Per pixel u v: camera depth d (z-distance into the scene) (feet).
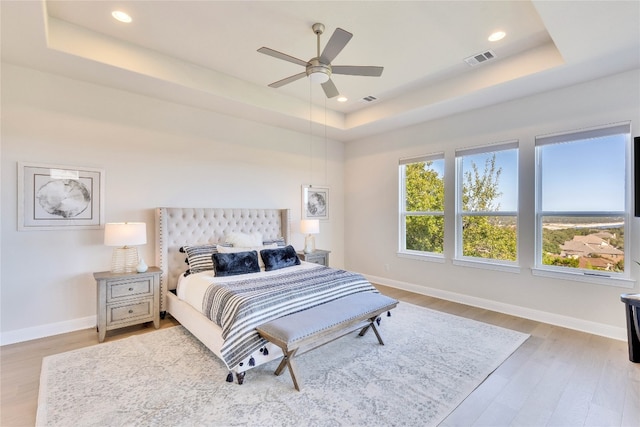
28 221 10.08
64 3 8.08
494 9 8.16
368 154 18.60
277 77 12.55
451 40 9.67
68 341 9.92
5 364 8.44
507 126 12.71
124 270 10.84
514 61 10.57
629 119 9.93
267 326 7.66
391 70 11.72
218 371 8.10
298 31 9.27
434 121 15.26
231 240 13.43
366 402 6.84
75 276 10.91
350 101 15.07
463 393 7.18
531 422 6.23
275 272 11.89
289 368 7.39
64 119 10.64
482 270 13.57
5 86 9.68
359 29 9.09
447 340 10.05
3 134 9.69
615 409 6.60
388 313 11.76
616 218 10.42
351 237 19.66
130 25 9.09
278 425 6.11
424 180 16.07
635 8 6.89
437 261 15.23
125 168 11.93
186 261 12.70
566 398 6.99
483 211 13.74
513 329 10.98
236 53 10.65
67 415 6.35
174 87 11.39
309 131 17.44
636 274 9.89
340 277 11.00
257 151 15.84
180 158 13.30
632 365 8.41
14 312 9.89
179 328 11.09
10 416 6.36
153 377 7.79
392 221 17.29
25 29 7.86
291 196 17.34
